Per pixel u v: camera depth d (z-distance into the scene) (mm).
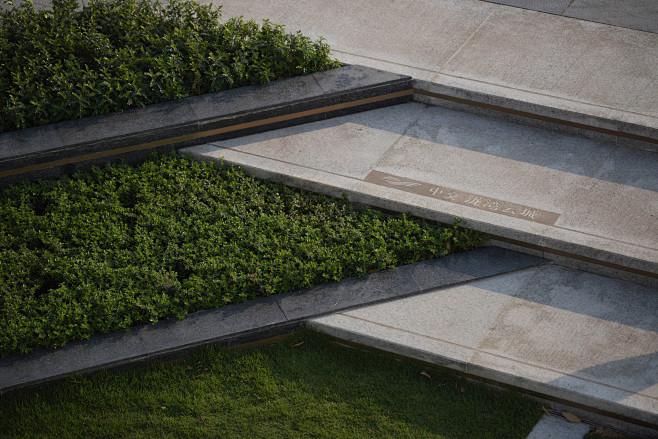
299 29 8039
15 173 6707
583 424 5207
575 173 6543
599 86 7094
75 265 5992
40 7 8234
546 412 5277
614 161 6637
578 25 7926
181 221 6379
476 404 5344
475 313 5770
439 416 5273
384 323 5730
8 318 5652
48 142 6738
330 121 7297
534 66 7391
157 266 6051
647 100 6891
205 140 7074
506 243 6223
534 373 5289
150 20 7578
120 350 5566
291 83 7324
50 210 6539
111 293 5820
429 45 7770
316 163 6789
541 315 5715
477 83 7215
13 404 5344
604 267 5945
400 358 5652
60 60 7207
